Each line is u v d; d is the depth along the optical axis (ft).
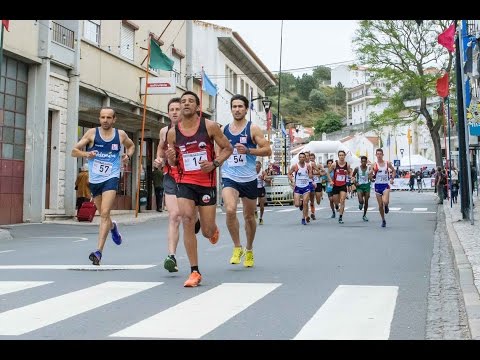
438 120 120.26
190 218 21.91
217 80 118.21
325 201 109.91
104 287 21.77
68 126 64.80
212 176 22.15
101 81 72.08
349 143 342.64
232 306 18.37
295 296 19.99
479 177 114.01
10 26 55.98
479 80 70.64
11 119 57.88
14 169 58.23
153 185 85.51
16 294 20.43
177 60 100.22
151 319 16.66
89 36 70.79
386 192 50.80
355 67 127.03
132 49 82.12
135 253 32.83
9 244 38.83
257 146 26.23
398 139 330.13
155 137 89.35
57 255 32.14
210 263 28.50
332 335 14.90
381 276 24.38
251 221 26.89
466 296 18.54
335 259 29.86
